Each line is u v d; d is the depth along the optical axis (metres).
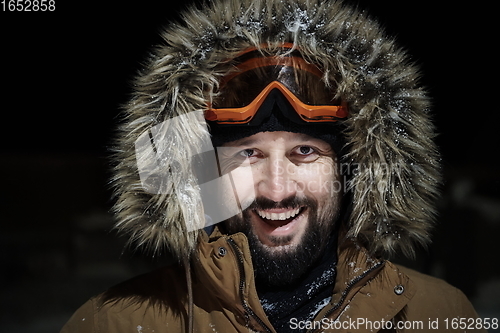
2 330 3.38
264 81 1.08
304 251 1.12
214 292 1.11
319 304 1.15
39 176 5.72
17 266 4.63
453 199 4.21
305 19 1.10
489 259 4.02
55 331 3.39
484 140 4.74
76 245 4.92
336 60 1.08
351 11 1.15
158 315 1.15
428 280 1.31
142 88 1.14
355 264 1.14
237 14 1.11
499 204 4.24
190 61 1.10
